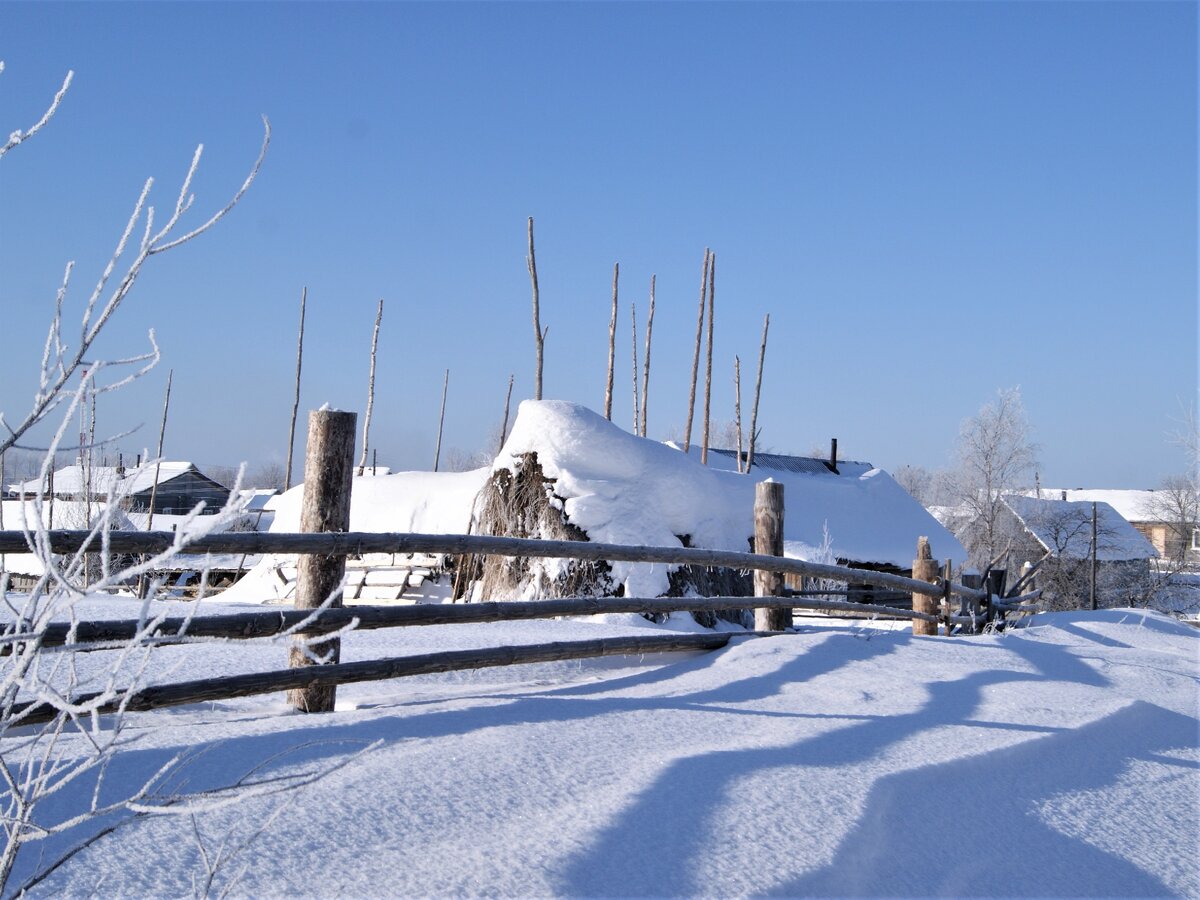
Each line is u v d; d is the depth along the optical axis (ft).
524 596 38.60
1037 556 140.77
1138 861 11.64
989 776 13.16
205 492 121.90
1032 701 17.39
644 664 20.70
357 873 8.17
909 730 14.52
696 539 41.47
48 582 6.39
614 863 8.80
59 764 9.73
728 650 20.72
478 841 8.98
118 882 7.59
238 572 51.37
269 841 8.48
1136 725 16.89
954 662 20.66
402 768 10.52
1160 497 165.78
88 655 15.80
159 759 10.25
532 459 40.45
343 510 16.10
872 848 10.31
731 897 8.50
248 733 11.55
